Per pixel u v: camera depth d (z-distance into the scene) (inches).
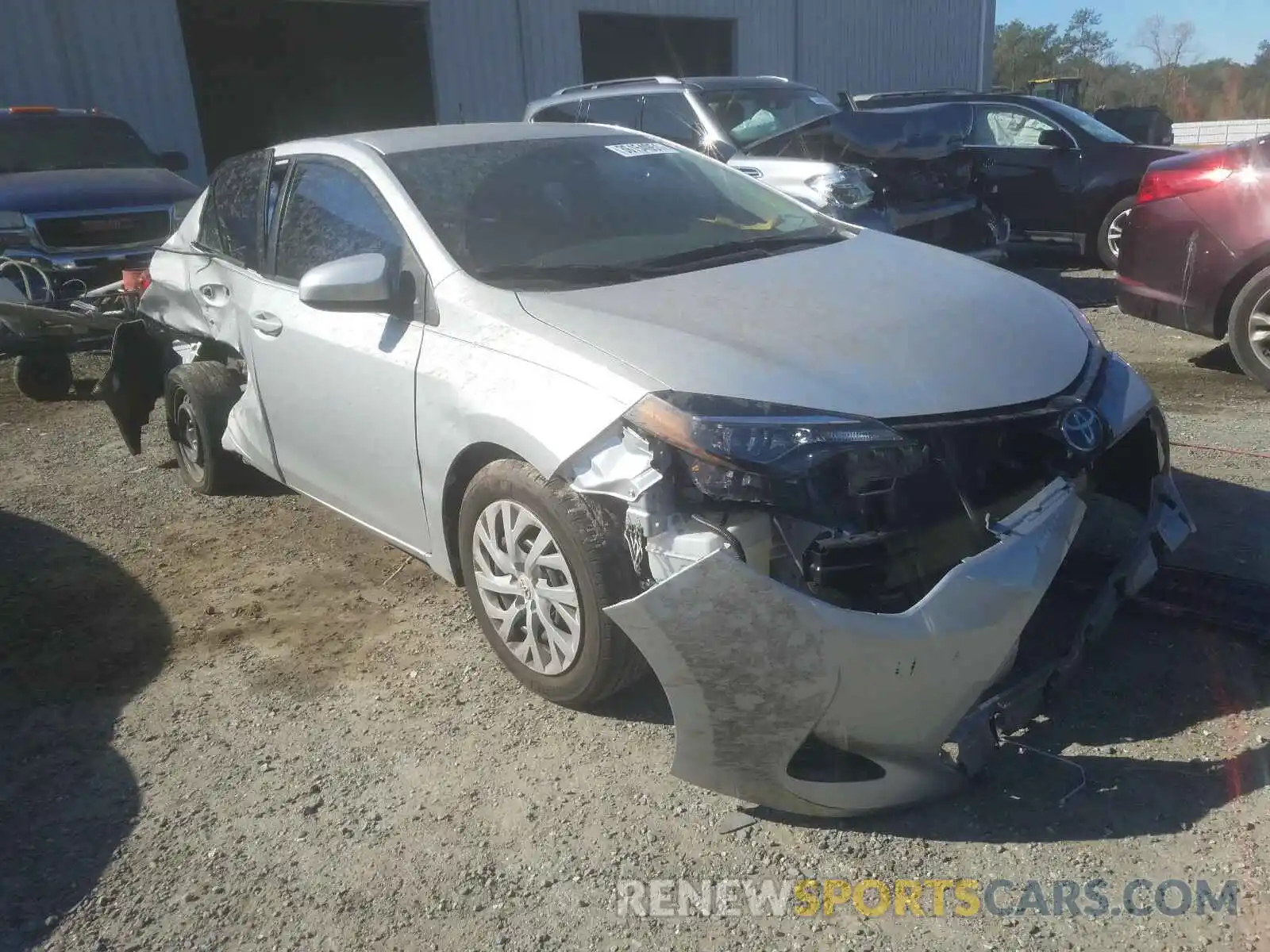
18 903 103.8
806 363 108.8
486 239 140.9
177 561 182.7
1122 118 581.9
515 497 121.9
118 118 434.9
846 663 96.8
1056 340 124.6
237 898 102.7
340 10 644.1
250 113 661.3
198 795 118.6
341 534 190.1
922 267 141.7
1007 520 105.3
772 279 132.3
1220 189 230.1
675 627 99.2
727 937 93.7
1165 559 135.0
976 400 108.2
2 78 501.0
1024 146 406.3
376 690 137.5
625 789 114.0
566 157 162.1
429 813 112.7
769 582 97.1
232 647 151.6
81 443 258.2
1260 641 127.2
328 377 151.3
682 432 102.7
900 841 103.3
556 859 104.5
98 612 164.7
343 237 154.9
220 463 203.3
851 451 101.0
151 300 211.8
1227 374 249.4
